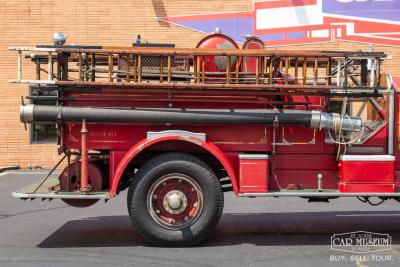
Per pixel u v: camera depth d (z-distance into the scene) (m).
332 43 16.27
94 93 6.80
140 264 5.97
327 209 9.55
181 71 6.88
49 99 6.73
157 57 6.84
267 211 9.38
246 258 6.22
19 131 16.44
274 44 16.38
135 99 6.82
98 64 7.70
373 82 6.73
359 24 16.19
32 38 16.50
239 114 6.76
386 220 8.52
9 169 16.05
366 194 6.68
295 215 8.98
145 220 6.56
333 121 6.77
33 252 6.55
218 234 7.49
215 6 16.45
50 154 16.53
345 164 6.71
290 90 6.75
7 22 16.45
